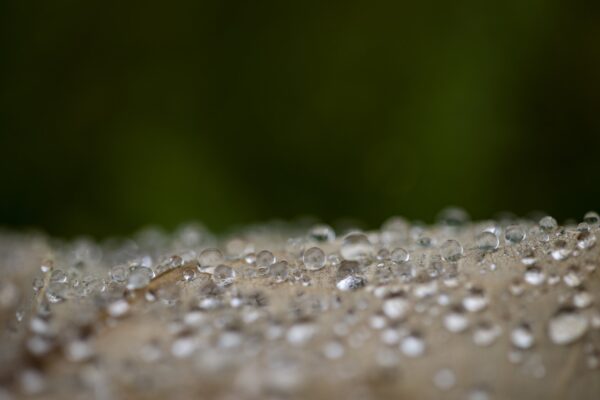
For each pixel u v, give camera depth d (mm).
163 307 124
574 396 116
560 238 131
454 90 237
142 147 253
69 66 257
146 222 247
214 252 136
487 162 234
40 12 255
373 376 117
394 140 244
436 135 237
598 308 121
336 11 254
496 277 125
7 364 118
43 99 256
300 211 254
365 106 250
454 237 141
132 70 259
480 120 236
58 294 130
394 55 246
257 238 171
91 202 252
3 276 154
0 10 253
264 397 116
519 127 235
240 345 119
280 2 257
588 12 232
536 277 124
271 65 259
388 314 122
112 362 118
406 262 130
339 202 251
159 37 259
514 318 120
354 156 250
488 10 237
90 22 257
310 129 255
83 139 256
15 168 255
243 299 125
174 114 258
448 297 123
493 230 140
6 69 254
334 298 124
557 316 120
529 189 234
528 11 234
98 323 122
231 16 260
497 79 235
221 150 258
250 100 260
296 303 124
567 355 118
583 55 233
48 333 121
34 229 253
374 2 249
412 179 241
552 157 234
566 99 234
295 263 133
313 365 117
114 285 131
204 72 260
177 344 119
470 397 116
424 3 243
